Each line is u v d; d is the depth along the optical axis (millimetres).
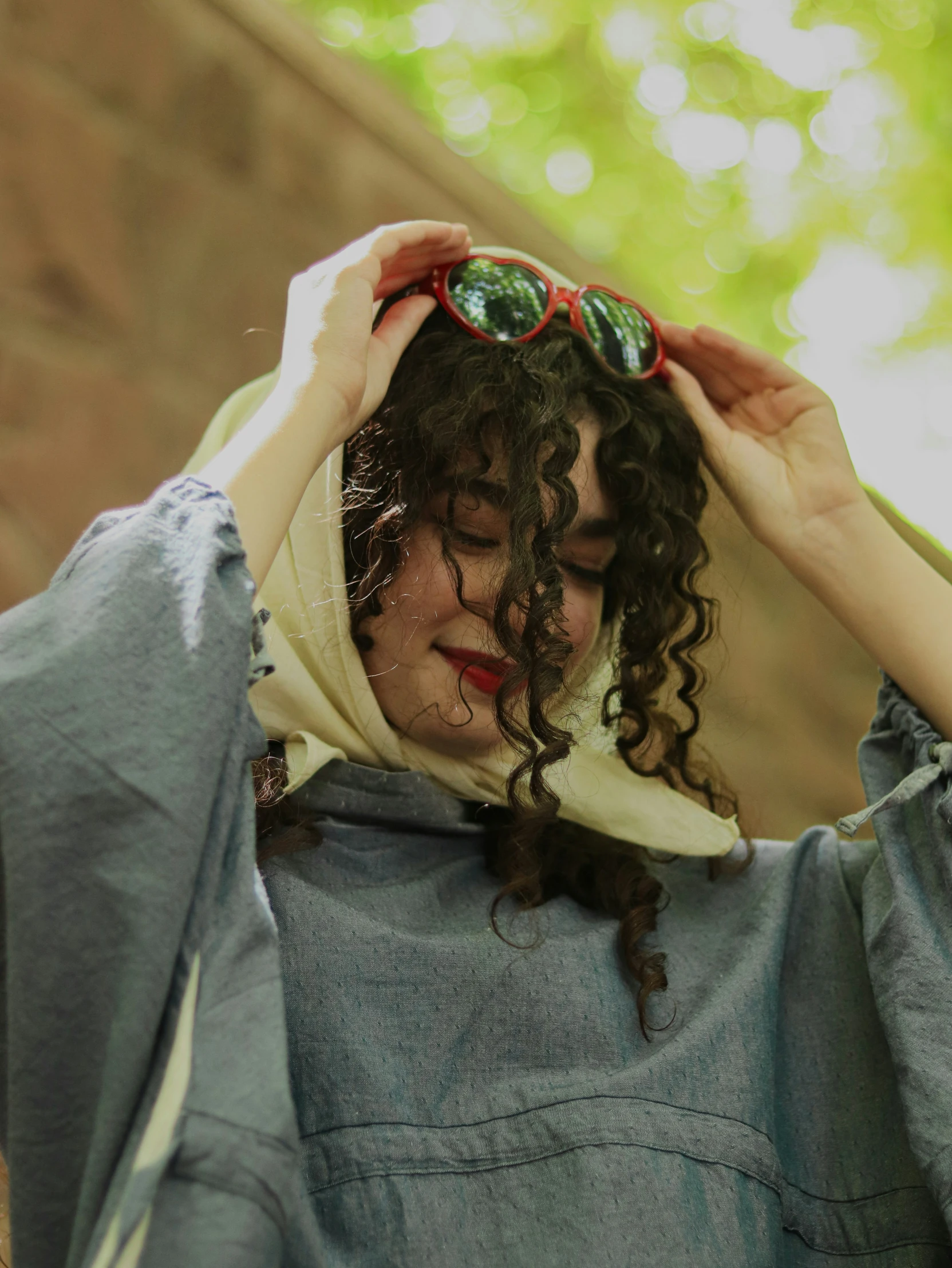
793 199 4477
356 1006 963
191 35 2316
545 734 1018
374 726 1091
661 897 1171
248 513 887
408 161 2760
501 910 1077
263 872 1015
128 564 794
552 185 4379
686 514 1207
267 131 2439
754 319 4590
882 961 1013
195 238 2277
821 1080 1061
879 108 4410
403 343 1089
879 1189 1006
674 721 1227
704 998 1055
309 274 1062
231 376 2312
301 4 3760
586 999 1011
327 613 1072
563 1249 882
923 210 4445
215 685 771
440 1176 912
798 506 1202
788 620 3160
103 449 2074
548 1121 938
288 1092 703
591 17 4160
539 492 1035
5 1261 915
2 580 1880
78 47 2131
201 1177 664
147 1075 707
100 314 2111
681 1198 912
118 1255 637
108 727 735
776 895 1152
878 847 1176
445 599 1051
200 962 733
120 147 2176
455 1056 975
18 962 713
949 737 1085
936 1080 928
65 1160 712
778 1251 937
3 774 724
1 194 1999
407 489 1057
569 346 1137
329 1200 892
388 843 1116
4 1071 781
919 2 4277
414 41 3957
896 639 1126
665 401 1201
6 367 1963
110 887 713
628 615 1165
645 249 4473
